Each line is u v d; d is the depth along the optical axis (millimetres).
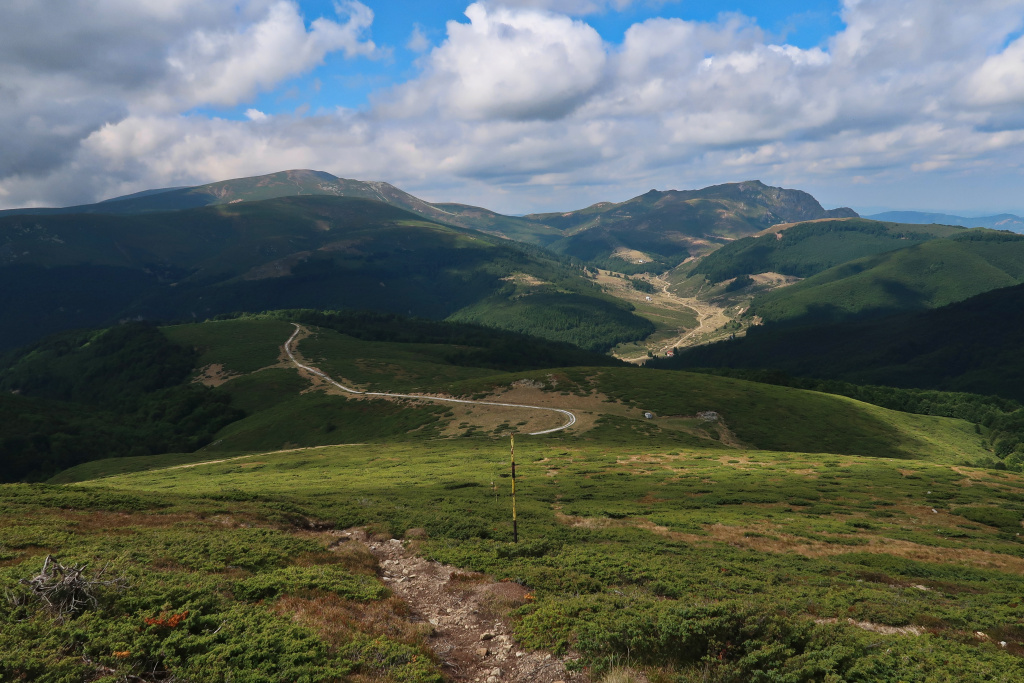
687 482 59062
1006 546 37688
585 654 16125
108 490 38094
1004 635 19344
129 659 13102
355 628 17047
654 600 20609
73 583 15734
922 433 123375
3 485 36062
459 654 16797
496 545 29844
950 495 52781
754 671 14750
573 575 24375
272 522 32406
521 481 59406
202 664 13422
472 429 114688
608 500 50938
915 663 15875
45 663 12188
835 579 27594
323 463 86312
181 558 21984
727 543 35812
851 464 70438
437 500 45219
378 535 31250
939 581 28719
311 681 13320
